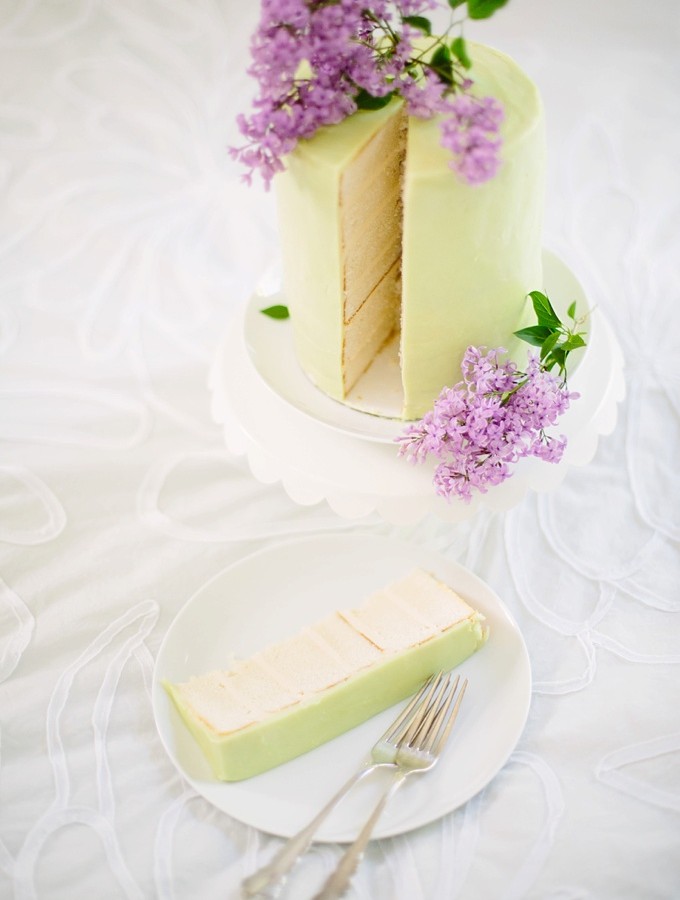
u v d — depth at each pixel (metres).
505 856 0.68
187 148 1.13
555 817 0.70
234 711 0.71
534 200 0.75
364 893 0.67
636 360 0.94
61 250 1.05
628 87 1.15
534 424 0.72
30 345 0.98
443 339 0.77
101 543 0.85
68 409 0.93
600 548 0.84
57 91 1.17
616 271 1.01
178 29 1.21
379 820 0.68
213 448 0.90
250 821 0.68
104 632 0.80
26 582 0.82
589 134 1.12
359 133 0.73
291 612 0.79
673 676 0.76
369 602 0.77
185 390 0.94
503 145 0.71
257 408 0.84
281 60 0.68
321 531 0.86
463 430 0.72
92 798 0.72
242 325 0.88
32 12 1.22
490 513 0.86
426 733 0.71
